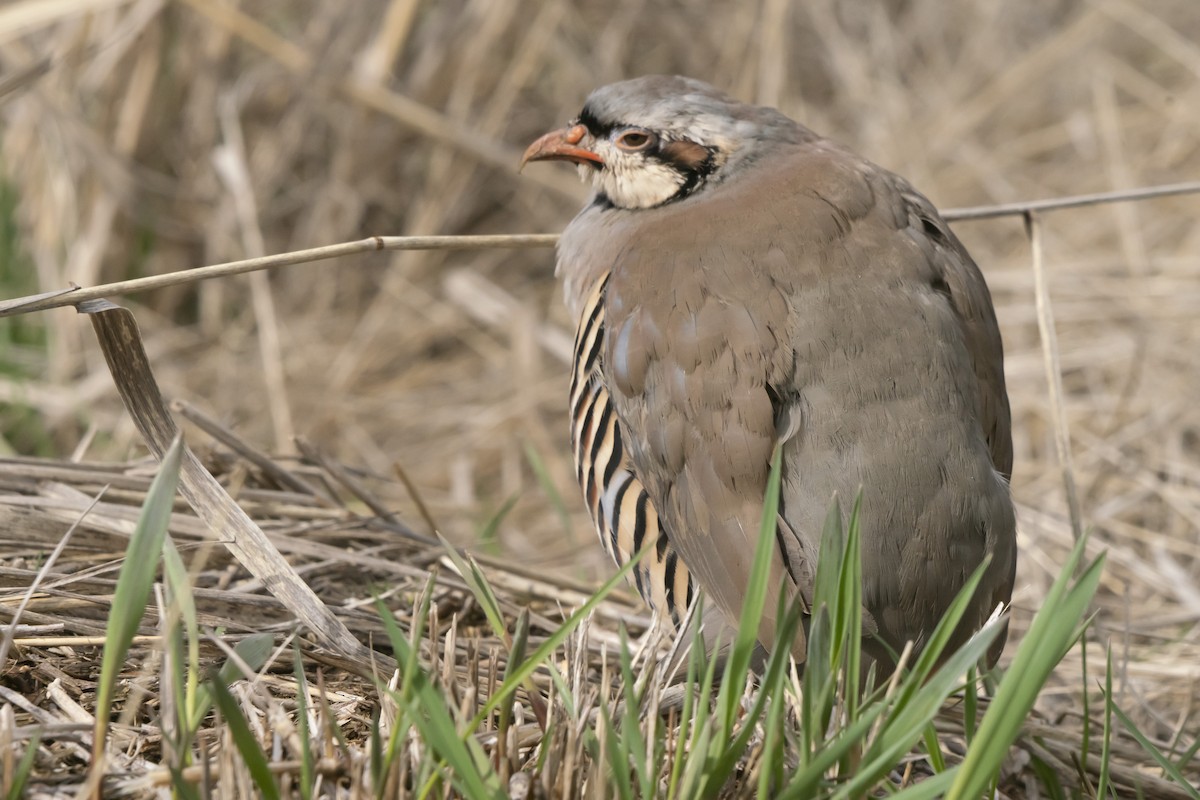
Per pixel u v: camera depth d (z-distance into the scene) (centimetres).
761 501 704
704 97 870
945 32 2106
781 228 761
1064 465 897
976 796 520
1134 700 935
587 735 572
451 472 1516
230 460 947
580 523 1423
